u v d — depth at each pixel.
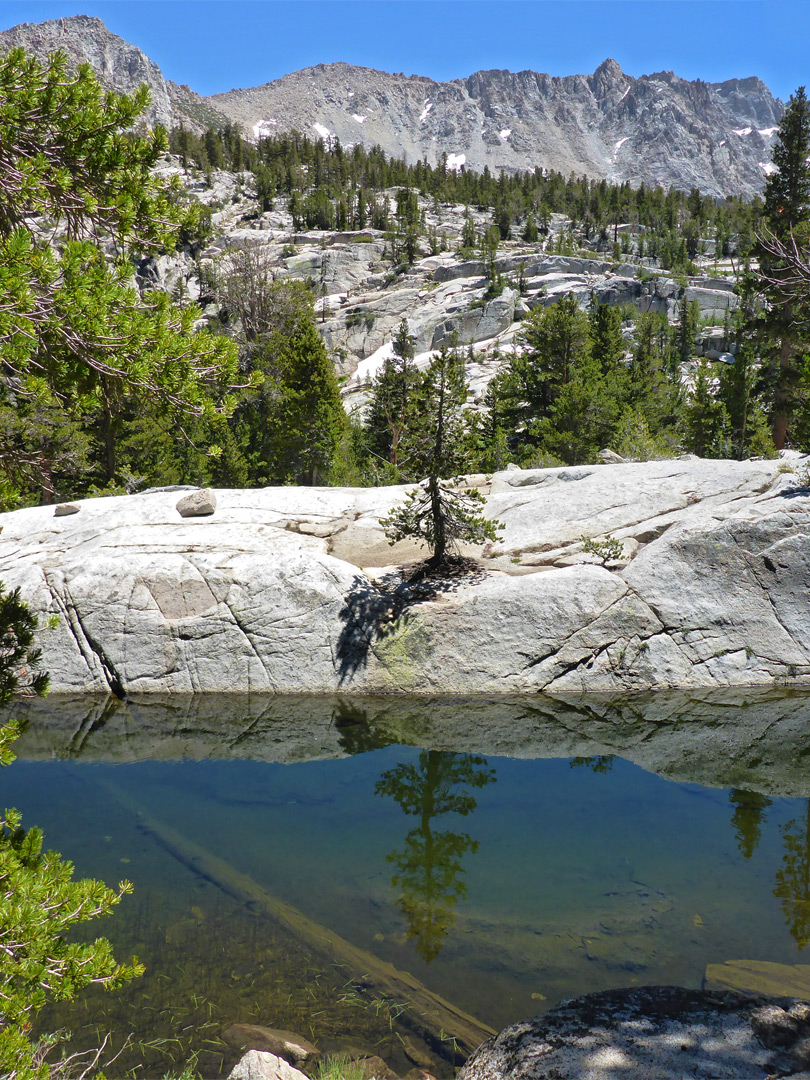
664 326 107.69
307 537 17.11
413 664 14.38
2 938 3.30
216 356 5.48
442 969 5.65
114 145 6.16
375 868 7.38
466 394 15.43
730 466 18.56
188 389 5.33
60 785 9.89
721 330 109.56
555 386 50.00
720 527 15.36
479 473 20.89
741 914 6.33
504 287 123.62
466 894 6.84
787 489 16.64
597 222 184.75
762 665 14.37
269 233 159.88
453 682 14.23
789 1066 3.85
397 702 13.75
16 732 4.51
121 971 3.54
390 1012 5.14
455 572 15.91
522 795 9.39
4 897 3.45
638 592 14.80
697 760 10.64
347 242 155.75
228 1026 4.98
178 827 8.48
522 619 14.54
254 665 14.55
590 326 56.12
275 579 15.15
